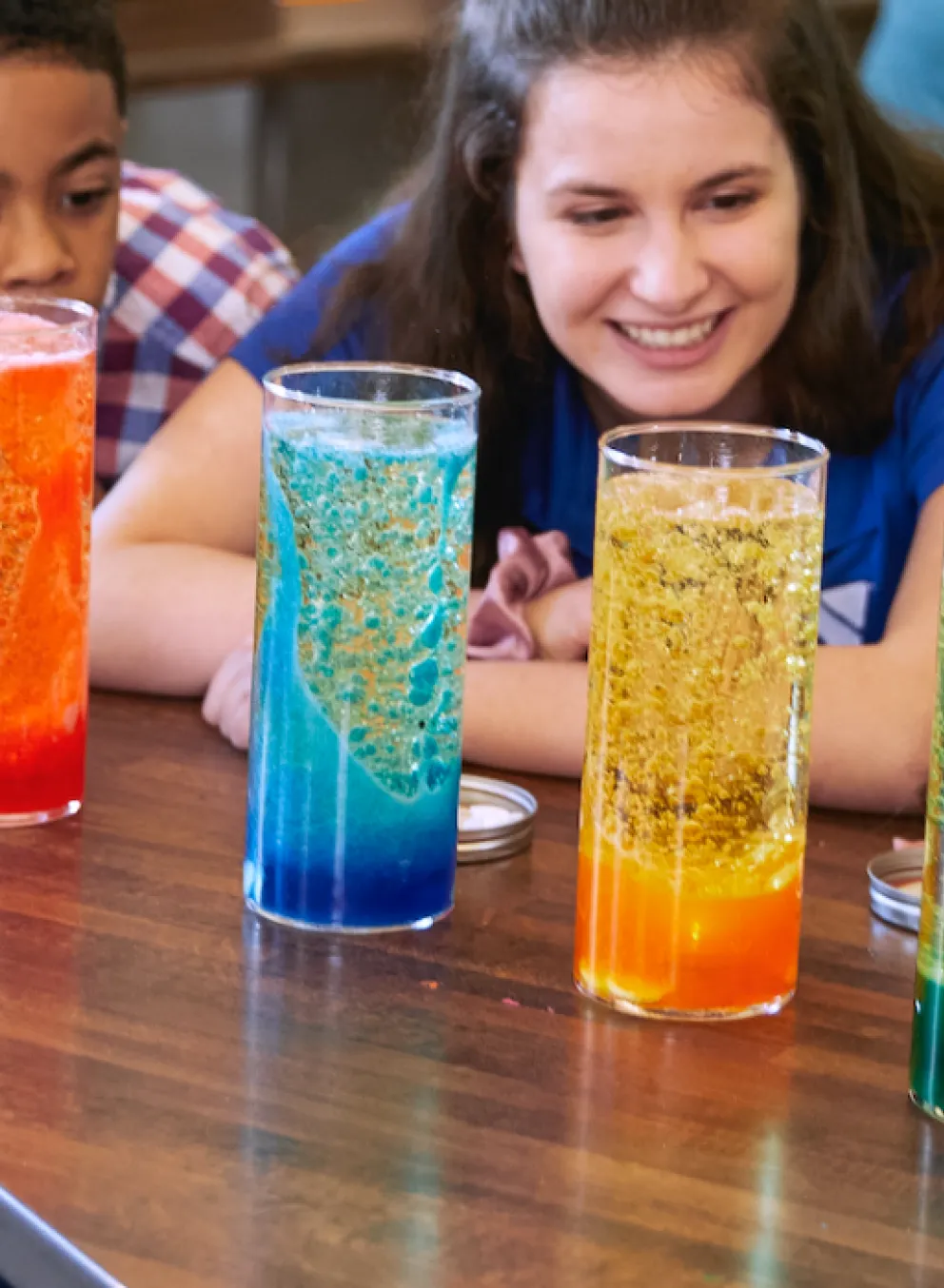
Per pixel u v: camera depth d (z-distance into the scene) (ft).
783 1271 2.18
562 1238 2.23
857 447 5.55
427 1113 2.52
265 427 3.04
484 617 4.66
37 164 5.38
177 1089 2.56
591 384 5.59
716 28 4.51
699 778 2.75
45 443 3.37
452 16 5.41
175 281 7.11
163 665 4.46
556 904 3.31
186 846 3.47
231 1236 2.20
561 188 4.71
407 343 5.57
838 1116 2.56
